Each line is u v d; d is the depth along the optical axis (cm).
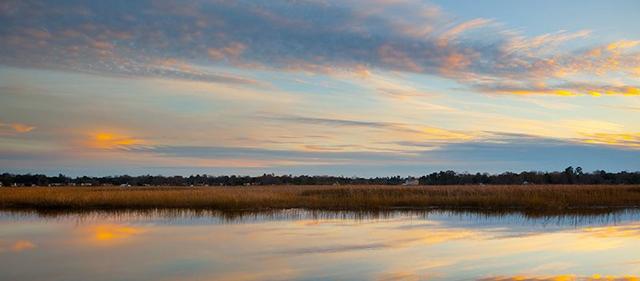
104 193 4009
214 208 3394
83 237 1977
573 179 12575
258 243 1831
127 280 1266
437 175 13925
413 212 3206
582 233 2123
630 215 3022
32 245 1784
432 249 1698
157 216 2864
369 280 1243
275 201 3556
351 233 2117
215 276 1305
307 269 1377
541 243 1834
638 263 1445
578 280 1228
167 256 1572
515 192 4388
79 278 1289
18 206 3466
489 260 1494
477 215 2994
